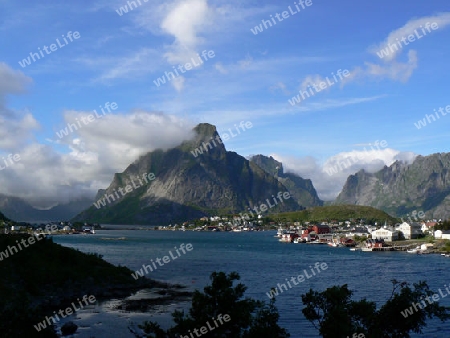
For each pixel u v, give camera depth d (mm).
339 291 43469
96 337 65562
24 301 44875
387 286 109875
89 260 111125
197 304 39906
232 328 39219
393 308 42844
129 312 80250
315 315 43438
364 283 114875
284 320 73500
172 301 89125
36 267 96000
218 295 39750
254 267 151375
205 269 142000
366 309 42750
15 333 39812
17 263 94812
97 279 101562
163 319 74875
